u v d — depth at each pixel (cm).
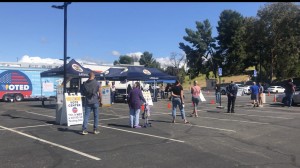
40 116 1731
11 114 1853
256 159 809
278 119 1605
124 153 867
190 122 1484
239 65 8394
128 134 1152
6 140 1040
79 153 866
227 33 8512
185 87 8681
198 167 738
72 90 2959
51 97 3219
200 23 9050
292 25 6297
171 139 1062
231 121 1523
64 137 1090
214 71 8906
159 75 2831
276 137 1114
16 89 3331
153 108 2286
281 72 7000
